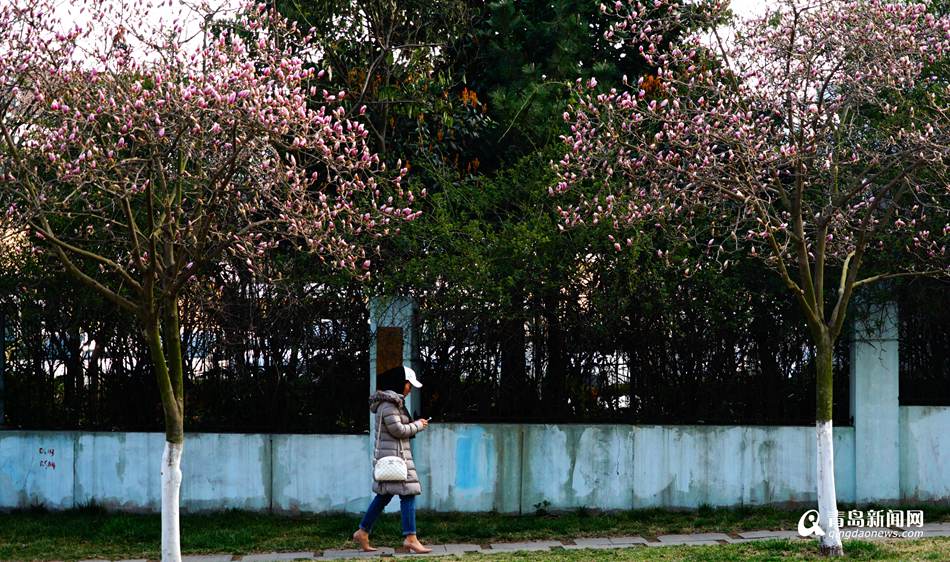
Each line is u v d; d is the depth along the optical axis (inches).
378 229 425.1
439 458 446.9
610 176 424.2
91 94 354.6
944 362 469.7
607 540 406.6
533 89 542.0
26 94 363.3
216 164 344.8
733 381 464.1
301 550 394.9
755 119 394.0
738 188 362.9
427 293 434.9
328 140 406.6
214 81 337.7
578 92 414.0
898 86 398.0
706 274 435.5
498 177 474.9
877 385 451.5
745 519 434.9
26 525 428.5
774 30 390.0
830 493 354.6
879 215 437.4
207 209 335.3
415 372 448.1
